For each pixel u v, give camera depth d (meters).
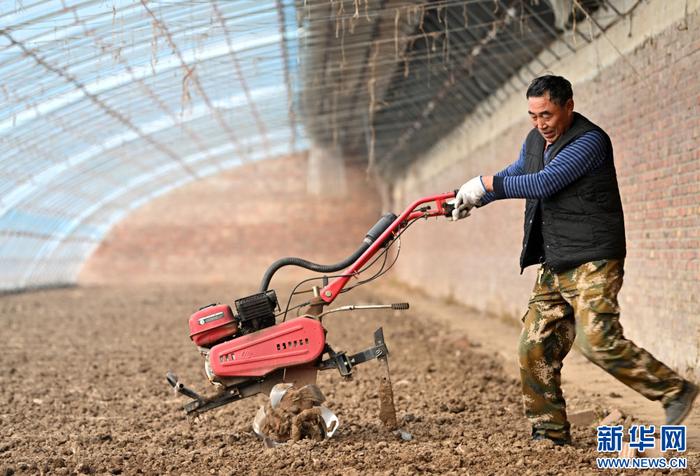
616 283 10.54
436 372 20.55
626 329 20.45
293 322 11.91
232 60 29.72
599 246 10.50
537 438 11.72
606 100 21.41
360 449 11.95
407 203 58.84
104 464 11.64
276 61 31.55
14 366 22.77
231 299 48.38
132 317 37.59
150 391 18.52
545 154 11.03
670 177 17.59
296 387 12.11
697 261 16.41
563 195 10.64
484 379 19.34
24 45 23.69
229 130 46.12
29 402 17.34
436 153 47.53
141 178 59.72
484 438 12.53
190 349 26.11
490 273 35.88
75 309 42.31
